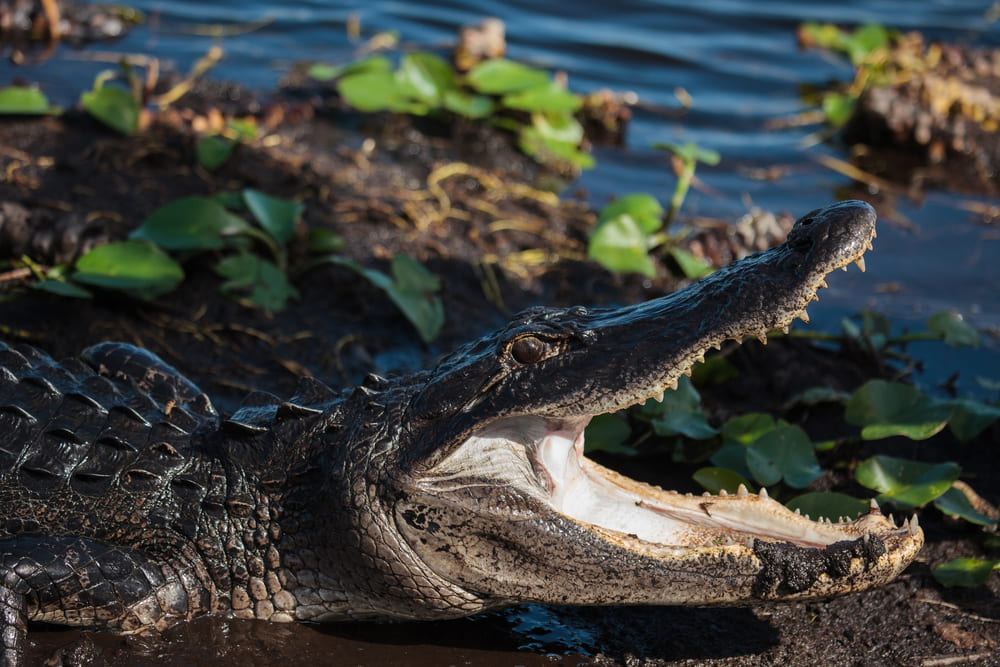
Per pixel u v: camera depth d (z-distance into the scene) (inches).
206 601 194.2
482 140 420.8
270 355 282.7
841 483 243.9
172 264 286.2
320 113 429.7
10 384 208.4
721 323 170.9
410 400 188.1
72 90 423.8
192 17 530.0
